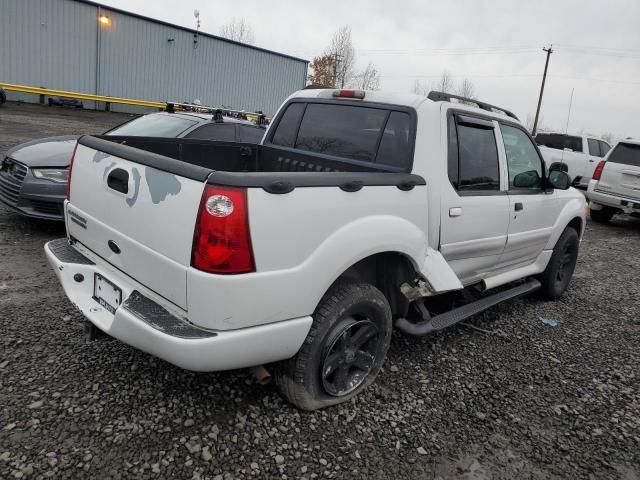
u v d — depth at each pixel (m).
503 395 3.35
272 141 4.36
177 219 2.32
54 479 2.22
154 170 2.47
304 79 34.88
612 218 12.70
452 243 3.52
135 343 2.43
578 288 6.07
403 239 2.99
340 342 2.89
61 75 24.58
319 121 3.98
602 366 3.94
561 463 2.73
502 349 4.07
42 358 3.16
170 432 2.61
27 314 3.73
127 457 2.40
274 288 2.38
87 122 19.61
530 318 4.86
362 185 2.74
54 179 5.29
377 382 3.33
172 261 2.36
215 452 2.50
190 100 29.34
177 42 27.95
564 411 3.24
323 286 2.59
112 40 25.73
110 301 2.79
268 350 2.47
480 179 3.76
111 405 2.77
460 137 3.54
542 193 4.62
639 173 10.40
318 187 2.51
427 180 3.25
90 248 3.04
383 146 3.48
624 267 7.42
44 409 2.67
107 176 2.79
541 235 4.71
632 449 2.90
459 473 2.57
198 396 2.94
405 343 3.96
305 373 2.72
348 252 2.65
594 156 15.62
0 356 3.13
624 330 4.79
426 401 3.18
